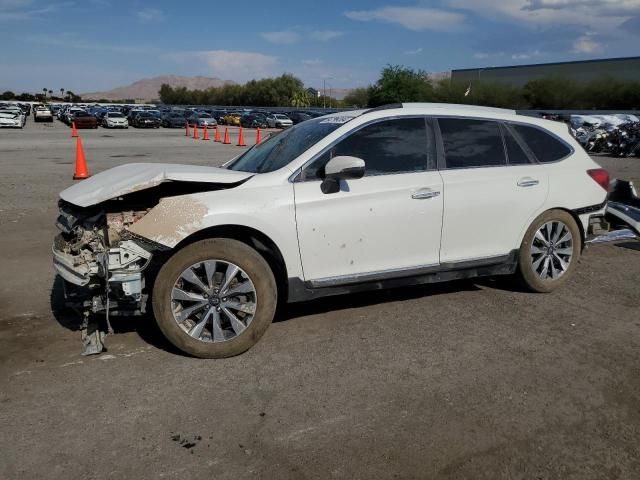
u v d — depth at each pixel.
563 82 62.78
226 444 2.88
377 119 4.38
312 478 2.63
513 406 3.26
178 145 25.22
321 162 4.13
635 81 59.12
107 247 3.77
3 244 6.83
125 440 2.90
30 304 4.84
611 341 4.16
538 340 4.16
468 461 2.77
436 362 3.80
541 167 4.99
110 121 44.50
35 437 2.92
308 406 3.25
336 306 4.85
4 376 3.57
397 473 2.67
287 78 127.31
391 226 4.28
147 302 4.06
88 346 3.95
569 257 5.21
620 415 3.18
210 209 3.75
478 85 67.69
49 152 19.78
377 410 3.21
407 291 5.24
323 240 4.07
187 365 3.75
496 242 4.81
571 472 2.70
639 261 6.39
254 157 4.75
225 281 3.79
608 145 20.27
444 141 4.60
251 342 3.88
